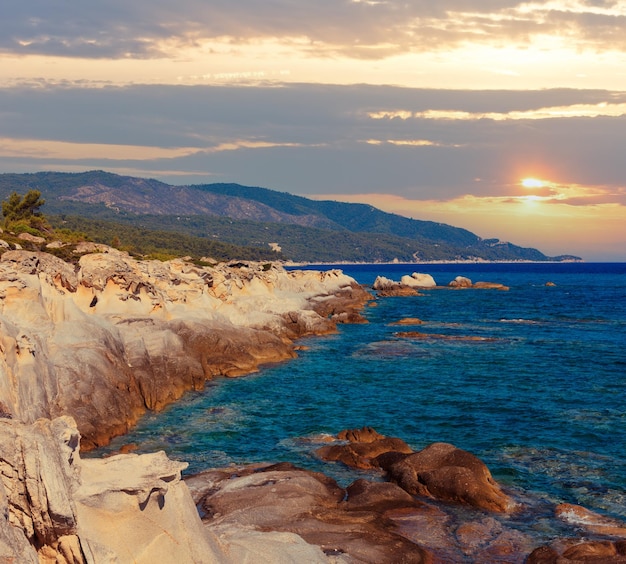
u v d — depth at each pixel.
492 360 58.00
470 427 36.31
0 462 14.09
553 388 46.44
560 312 105.19
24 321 35.81
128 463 17.14
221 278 70.25
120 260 53.28
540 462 30.16
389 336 73.62
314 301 100.50
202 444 32.91
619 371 53.03
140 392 39.25
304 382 48.03
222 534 19.72
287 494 24.69
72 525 14.45
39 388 28.94
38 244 97.38
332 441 33.12
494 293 149.25
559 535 22.61
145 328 46.69
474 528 22.92
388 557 20.12
